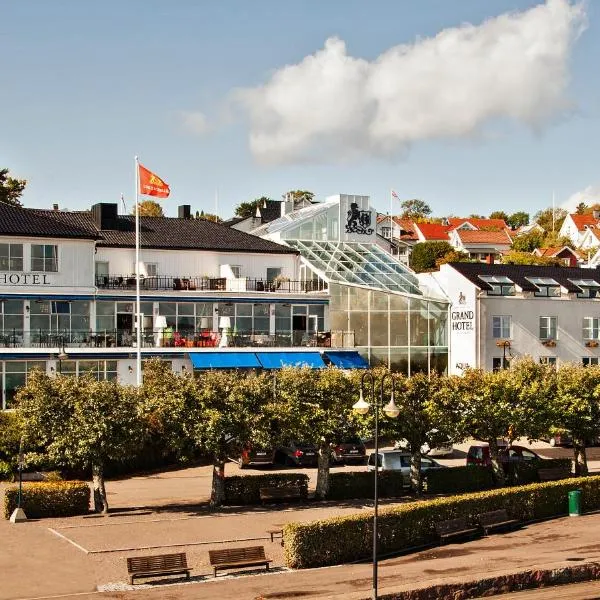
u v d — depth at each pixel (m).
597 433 54.47
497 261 137.00
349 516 39.16
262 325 70.75
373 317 71.75
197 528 41.38
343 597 32.09
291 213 89.19
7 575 33.53
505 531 44.62
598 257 136.50
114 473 54.28
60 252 63.62
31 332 61.69
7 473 48.91
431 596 33.69
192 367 65.31
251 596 32.28
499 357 73.88
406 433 49.97
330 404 48.38
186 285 69.50
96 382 45.28
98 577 33.69
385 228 157.75
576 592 36.06
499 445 60.44
